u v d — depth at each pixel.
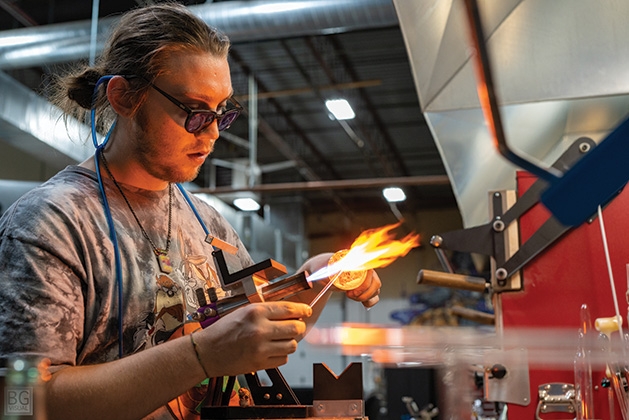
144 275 1.23
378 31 7.81
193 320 1.13
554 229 1.38
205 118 1.21
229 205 10.64
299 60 8.57
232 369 1.00
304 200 13.60
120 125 1.29
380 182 7.88
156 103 1.20
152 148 1.22
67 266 1.11
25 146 6.47
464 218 2.39
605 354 1.10
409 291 13.35
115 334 1.18
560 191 0.67
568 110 1.70
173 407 1.18
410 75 9.05
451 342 0.97
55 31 5.36
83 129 1.46
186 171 1.27
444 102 1.83
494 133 0.65
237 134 10.30
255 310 1.00
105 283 1.17
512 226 1.42
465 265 5.92
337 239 14.27
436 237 1.43
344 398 1.08
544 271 1.39
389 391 2.80
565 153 1.36
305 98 9.62
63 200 1.17
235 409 1.05
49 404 0.97
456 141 2.03
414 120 10.46
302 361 12.55
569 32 1.65
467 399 0.97
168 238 1.31
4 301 1.05
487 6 1.58
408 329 0.97
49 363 1.01
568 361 1.08
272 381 1.10
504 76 1.67
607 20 1.63
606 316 1.35
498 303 1.41
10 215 1.14
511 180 1.98
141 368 1.00
